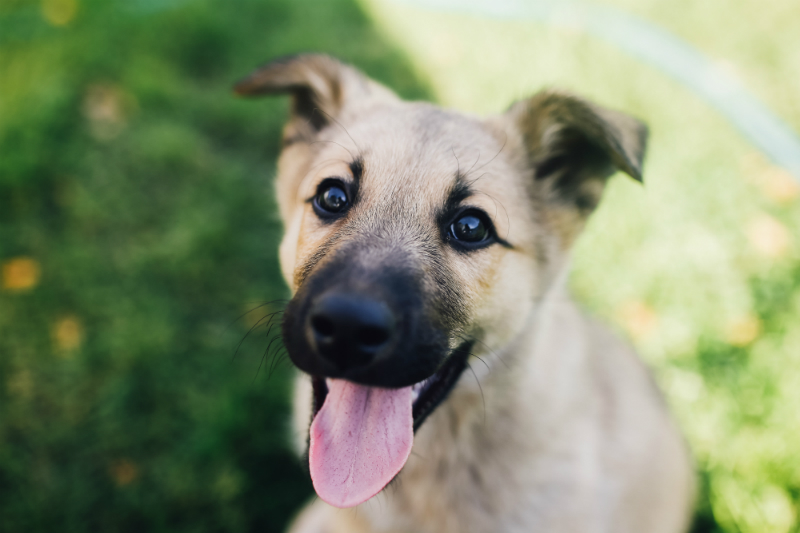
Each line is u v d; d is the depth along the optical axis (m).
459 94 0.69
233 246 0.52
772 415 0.41
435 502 0.32
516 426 0.30
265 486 0.41
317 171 0.30
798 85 0.68
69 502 0.40
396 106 0.32
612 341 0.38
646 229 0.53
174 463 0.41
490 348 0.30
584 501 0.31
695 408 0.43
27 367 0.44
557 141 0.32
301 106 0.34
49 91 0.58
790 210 0.54
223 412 0.43
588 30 0.78
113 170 0.56
